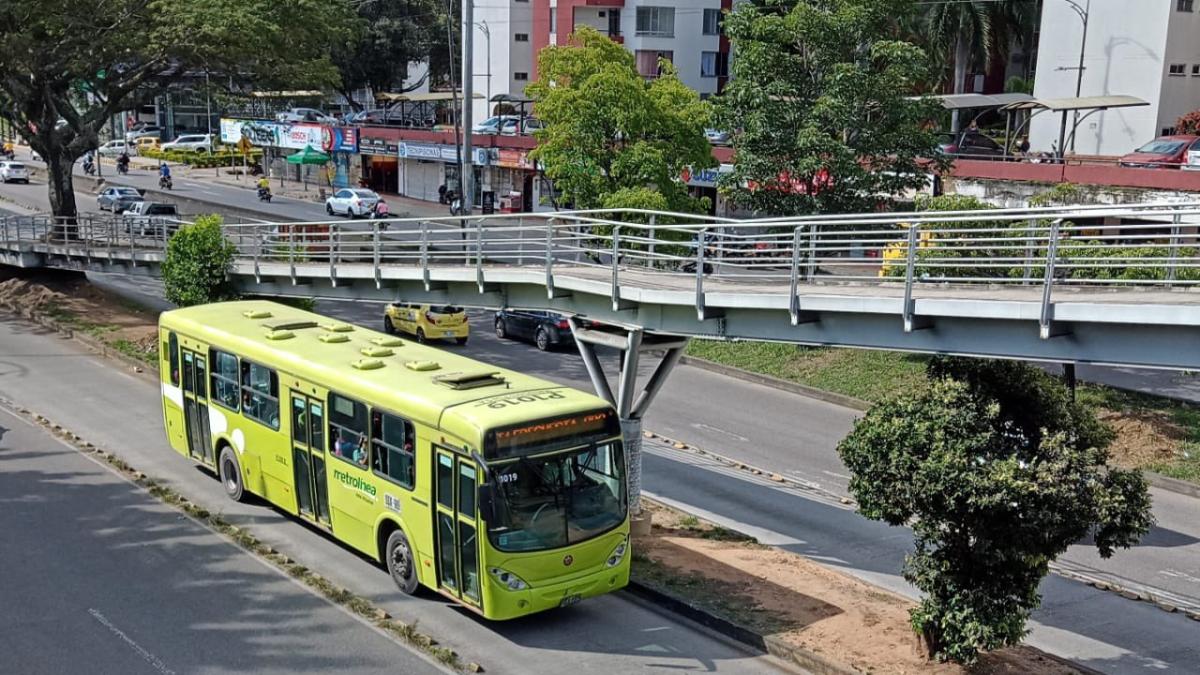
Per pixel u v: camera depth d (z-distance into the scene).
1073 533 10.57
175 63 35.78
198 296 25.73
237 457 17.00
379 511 13.99
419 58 74.62
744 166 27.92
